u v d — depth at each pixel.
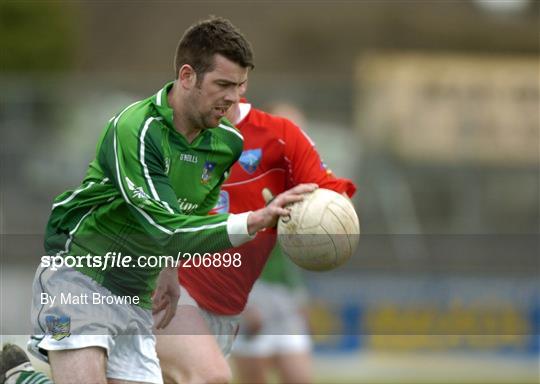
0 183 44.72
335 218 15.82
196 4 99.50
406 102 47.88
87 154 45.38
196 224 15.34
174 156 16.38
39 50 73.19
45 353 16.69
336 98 46.56
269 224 15.52
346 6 100.00
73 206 16.61
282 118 19.80
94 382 16.16
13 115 45.28
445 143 47.69
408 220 45.59
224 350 20.16
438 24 96.94
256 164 19.53
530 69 49.41
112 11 96.00
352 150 46.22
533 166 46.81
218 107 15.88
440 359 38.56
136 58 92.06
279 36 96.62
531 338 39.09
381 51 94.62
